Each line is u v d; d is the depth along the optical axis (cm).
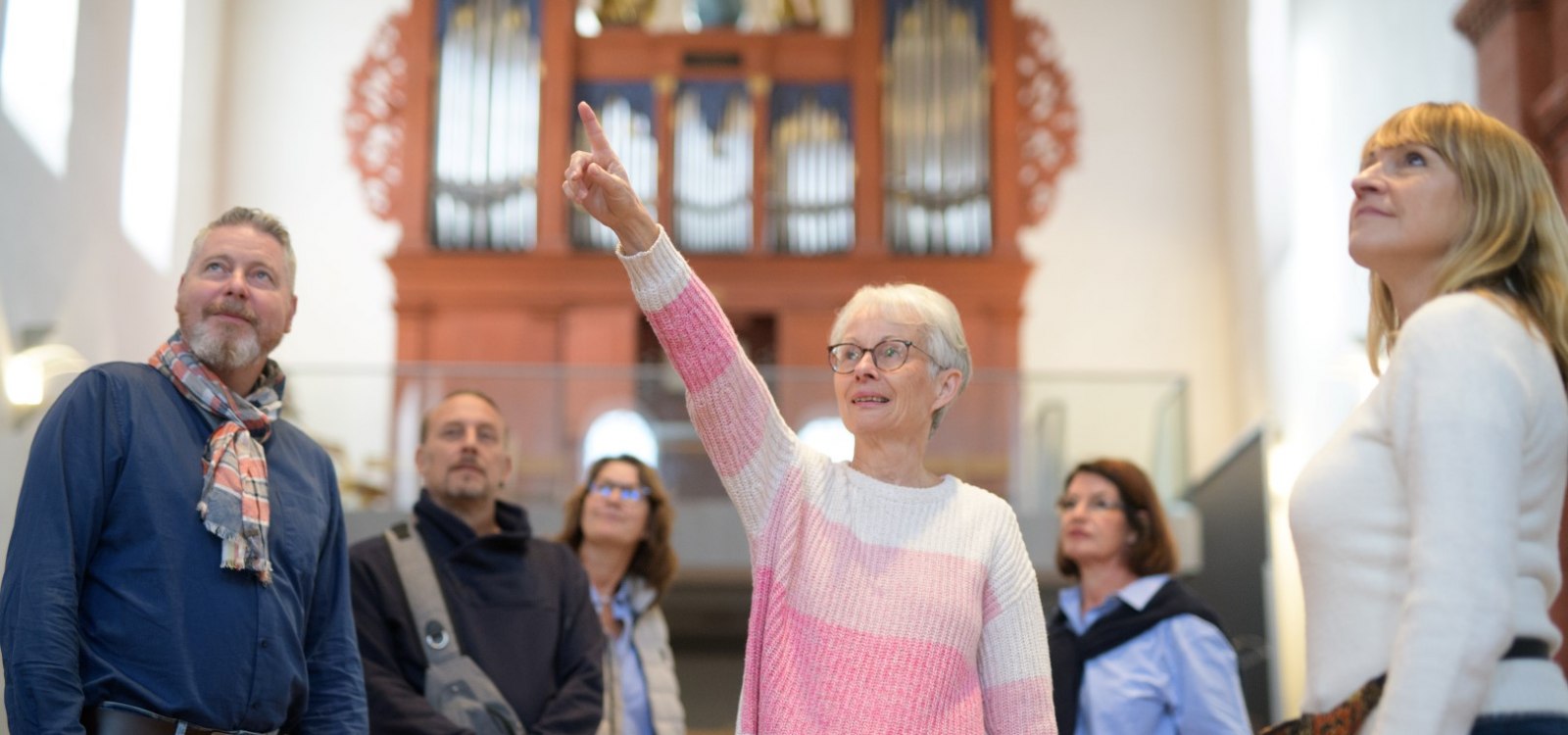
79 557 220
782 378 762
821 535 193
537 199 966
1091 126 1037
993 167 985
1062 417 768
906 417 202
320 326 986
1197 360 1009
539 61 984
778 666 184
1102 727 302
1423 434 155
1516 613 155
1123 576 327
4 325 621
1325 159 814
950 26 1006
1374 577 161
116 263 778
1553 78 549
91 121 740
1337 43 801
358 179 1005
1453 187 173
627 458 384
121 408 230
